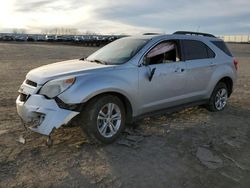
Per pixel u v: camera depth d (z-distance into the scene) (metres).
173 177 4.28
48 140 4.90
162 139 5.57
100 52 6.34
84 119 4.92
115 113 5.26
